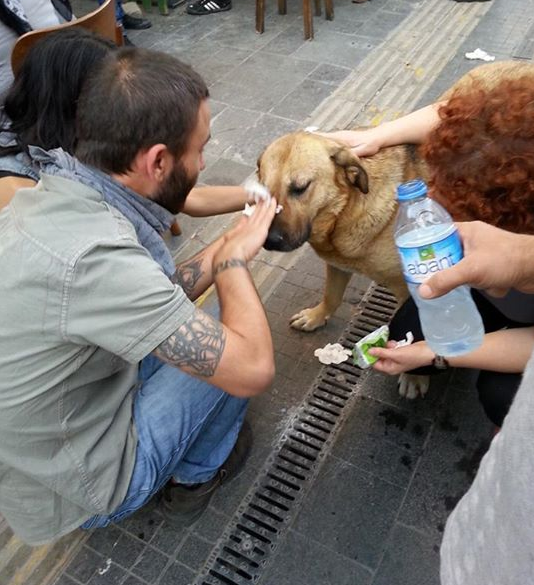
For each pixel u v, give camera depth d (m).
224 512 2.15
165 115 1.43
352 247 2.38
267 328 1.60
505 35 5.09
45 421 1.49
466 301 1.48
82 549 2.09
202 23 5.70
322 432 2.38
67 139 1.88
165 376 1.84
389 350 1.93
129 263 1.36
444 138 1.34
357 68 4.78
